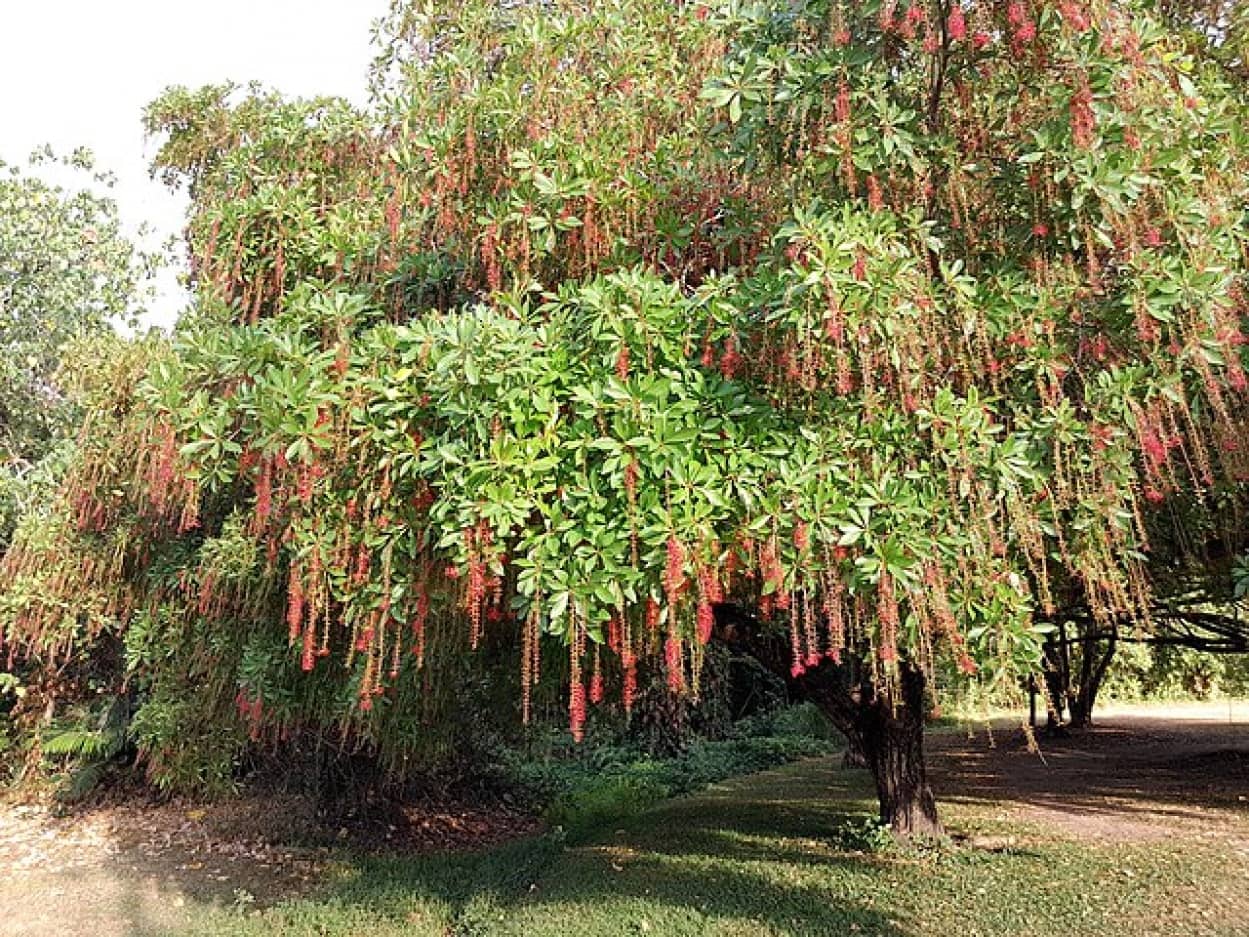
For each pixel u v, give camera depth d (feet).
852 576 14.43
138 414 19.10
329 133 23.16
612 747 52.08
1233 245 15.81
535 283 18.07
